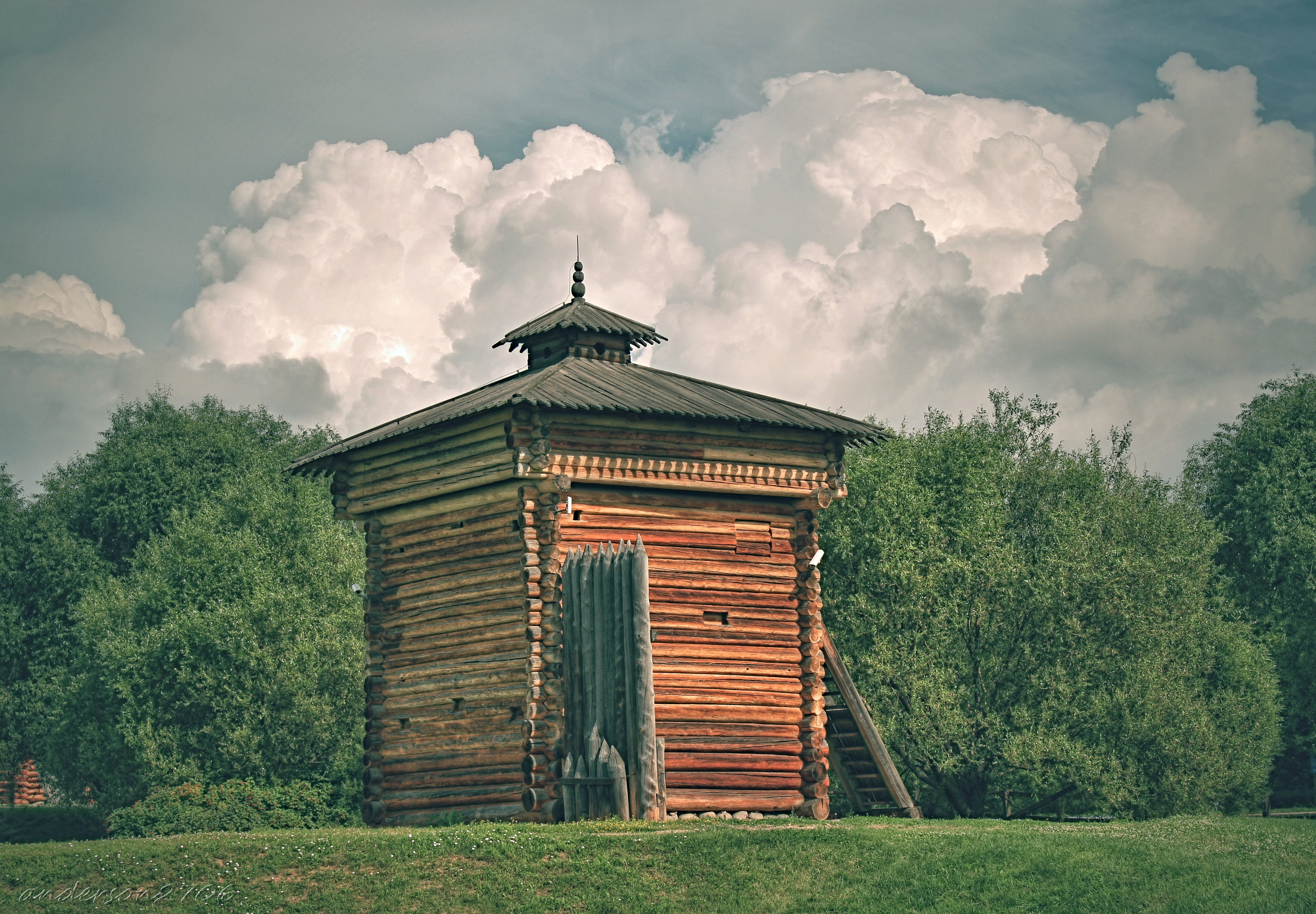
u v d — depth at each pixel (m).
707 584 28.31
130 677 47.47
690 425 28.23
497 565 27.66
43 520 65.00
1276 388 61.38
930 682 39.06
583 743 25.91
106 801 48.94
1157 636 40.81
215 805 39.25
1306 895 20.25
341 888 21.16
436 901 20.62
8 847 23.94
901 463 43.25
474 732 27.44
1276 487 55.69
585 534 27.38
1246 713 43.16
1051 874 21.39
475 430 27.77
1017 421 47.22
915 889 20.92
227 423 72.94
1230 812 43.50
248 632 46.19
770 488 28.88
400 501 29.22
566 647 26.45
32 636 63.03
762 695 28.39
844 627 41.91
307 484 55.22
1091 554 41.56
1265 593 55.88
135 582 55.97
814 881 21.31
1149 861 22.00
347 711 46.28
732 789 27.58
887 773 31.97
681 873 21.53
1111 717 39.81
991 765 40.91
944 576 41.19
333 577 49.34
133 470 66.25
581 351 31.39
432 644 28.62
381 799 28.89
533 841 22.59
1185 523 45.19
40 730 59.72
